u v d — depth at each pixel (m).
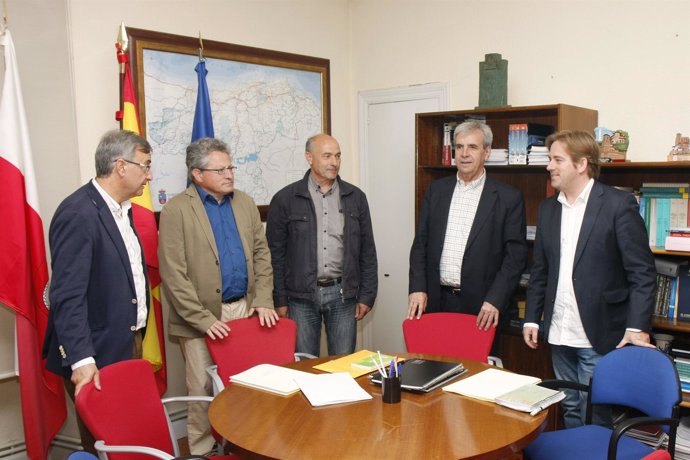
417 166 3.54
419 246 3.27
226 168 2.77
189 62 3.39
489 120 3.72
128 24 3.16
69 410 3.13
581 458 2.07
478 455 1.58
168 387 3.43
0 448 2.95
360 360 2.44
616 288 2.55
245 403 1.99
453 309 3.15
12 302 2.61
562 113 3.00
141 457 1.97
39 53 2.93
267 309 2.79
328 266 3.23
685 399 2.73
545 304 2.72
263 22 3.83
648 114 3.23
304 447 1.65
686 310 2.88
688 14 3.07
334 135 4.40
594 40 3.38
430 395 2.03
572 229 2.61
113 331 2.31
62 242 2.19
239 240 2.91
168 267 2.71
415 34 4.13
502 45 3.73
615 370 2.27
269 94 3.84
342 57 4.43
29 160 2.69
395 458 1.57
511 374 2.20
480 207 3.04
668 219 2.90
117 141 2.29
